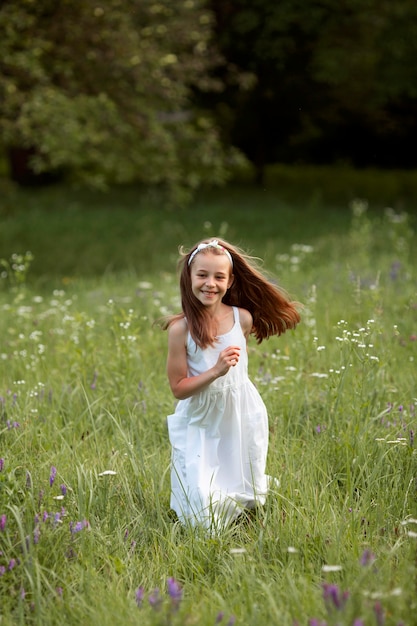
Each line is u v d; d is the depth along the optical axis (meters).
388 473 4.50
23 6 13.55
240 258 4.45
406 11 20.59
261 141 25.55
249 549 3.79
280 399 5.67
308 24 20.55
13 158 24.03
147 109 14.32
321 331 7.38
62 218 17.05
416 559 3.48
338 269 10.34
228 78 21.95
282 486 4.37
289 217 17.62
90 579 3.48
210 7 21.00
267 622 3.09
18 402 5.65
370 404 5.14
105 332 7.47
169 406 5.68
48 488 4.24
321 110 24.19
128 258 13.33
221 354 4.03
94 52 14.11
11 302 9.66
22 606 3.27
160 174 14.48
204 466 4.20
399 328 7.38
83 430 5.31
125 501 4.29
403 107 27.66
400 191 25.09
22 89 13.48
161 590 3.48
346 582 3.30
